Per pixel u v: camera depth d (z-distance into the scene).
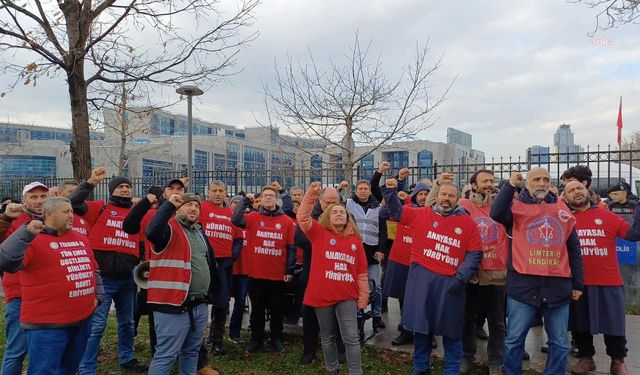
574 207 4.73
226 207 5.86
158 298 3.99
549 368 4.23
